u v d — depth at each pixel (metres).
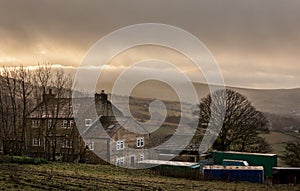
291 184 34.44
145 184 27.11
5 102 48.88
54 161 45.94
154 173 38.41
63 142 52.41
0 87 49.00
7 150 48.19
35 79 52.09
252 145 50.94
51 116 53.44
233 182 34.00
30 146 51.09
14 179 24.28
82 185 23.78
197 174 35.97
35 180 24.58
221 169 35.50
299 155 48.03
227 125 50.94
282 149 51.44
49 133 53.22
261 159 39.47
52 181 24.73
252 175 34.91
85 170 37.25
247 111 51.75
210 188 27.58
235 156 41.25
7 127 48.62
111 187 24.00
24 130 48.38
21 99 48.75
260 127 53.50
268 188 29.89
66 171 34.06
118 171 38.56
